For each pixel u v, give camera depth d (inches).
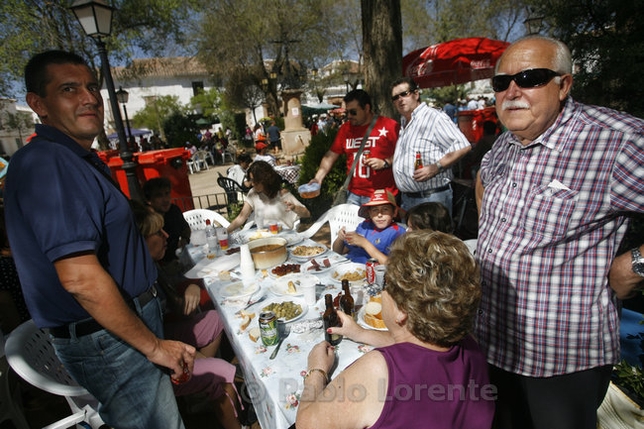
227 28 694.5
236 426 79.3
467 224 190.4
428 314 36.4
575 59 151.6
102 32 182.7
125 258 56.3
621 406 65.4
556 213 50.5
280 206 146.0
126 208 56.7
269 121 858.1
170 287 92.0
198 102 1127.0
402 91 121.0
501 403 62.2
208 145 718.5
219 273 97.2
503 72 50.9
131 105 1168.2
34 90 53.9
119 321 50.0
